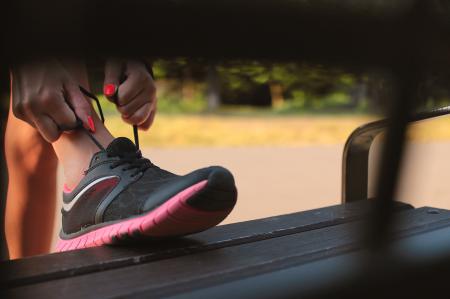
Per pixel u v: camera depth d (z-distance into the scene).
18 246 1.42
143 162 1.07
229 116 10.28
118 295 0.71
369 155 1.46
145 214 0.92
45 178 1.37
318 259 0.84
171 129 7.81
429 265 0.70
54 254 0.90
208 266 0.83
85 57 0.35
